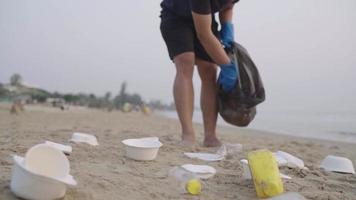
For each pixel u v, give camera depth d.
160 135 4.72
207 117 3.71
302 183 2.32
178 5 3.51
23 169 1.50
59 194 1.56
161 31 3.70
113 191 1.80
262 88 3.61
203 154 2.99
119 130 5.57
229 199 1.91
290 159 2.80
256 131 9.80
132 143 2.71
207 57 3.66
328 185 2.33
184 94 3.50
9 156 2.33
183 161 2.71
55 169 1.63
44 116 11.52
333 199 1.98
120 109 35.44
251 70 3.59
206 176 2.27
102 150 2.86
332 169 2.89
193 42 3.57
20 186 1.51
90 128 5.82
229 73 3.56
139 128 7.06
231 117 3.66
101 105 38.25
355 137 8.62
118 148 3.00
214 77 3.74
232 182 2.22
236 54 3.60
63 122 8.13
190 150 3.24
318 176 2.62
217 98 3.72
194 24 3.41
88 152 2.73
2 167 1.98
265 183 1.94
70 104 38.56
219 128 10.70
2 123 6.68
